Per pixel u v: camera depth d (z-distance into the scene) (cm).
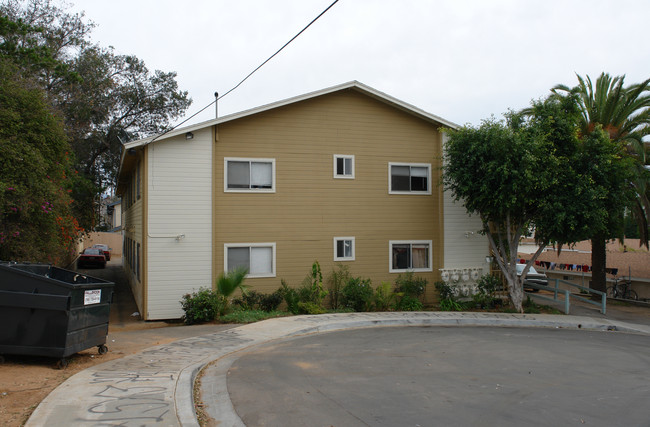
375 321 1402
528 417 622
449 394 715
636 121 1964
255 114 1622
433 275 1817
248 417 607
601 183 1562
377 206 1752
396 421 596
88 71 3108
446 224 1830
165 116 3828
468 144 1584
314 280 1650
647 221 2106
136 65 3628
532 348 1095
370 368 865
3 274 779
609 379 830
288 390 721
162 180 1527
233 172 1603
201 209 1558
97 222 3772
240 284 1505
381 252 1752
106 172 3878
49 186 1302
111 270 3597
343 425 581
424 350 1037
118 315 1680
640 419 623
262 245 1619
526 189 1484
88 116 3134
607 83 1967
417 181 1811
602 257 2166
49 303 771
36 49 2175
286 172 1652
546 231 1605
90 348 929
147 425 543
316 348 1039
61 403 600
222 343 1066
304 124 1675
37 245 1323
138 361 865
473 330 1354
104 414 571
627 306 2053
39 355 773
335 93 1714
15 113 1256
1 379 695
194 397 687
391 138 1773
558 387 768
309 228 1672
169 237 1527
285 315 1471
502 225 1834
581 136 1908
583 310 1828
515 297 1695
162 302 1518
